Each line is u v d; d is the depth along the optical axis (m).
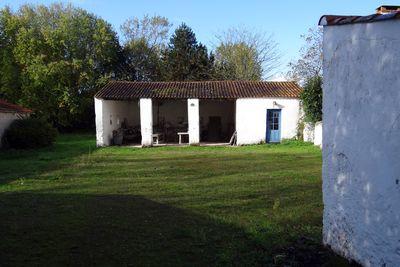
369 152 4.46
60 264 5.26
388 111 4.07
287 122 22.88
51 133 21.36
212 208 8.15
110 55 36.78
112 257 5.49
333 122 5.36
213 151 19.66
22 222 7.14
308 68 28.23
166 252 5.66
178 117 27.88
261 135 22.83
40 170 13.45
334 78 5.30
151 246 5.90
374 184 4.38
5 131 20.03
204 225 6.94
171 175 12.43
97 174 12.67
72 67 33.88
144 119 22.33
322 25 5.60
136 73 41.69
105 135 22.67
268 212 7.83
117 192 9.86
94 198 9.14
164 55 41.12
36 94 32.84
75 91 34.34
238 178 11.73
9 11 36.25
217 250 5.71
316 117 21.11
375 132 4.33
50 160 16.14
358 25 4.63
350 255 4.97
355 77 4.74
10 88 33.16
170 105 27.81
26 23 35.16
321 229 6.65
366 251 4.58
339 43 5.13
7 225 6.95
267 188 10.19
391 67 4.00
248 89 23.97
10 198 9.14
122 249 5.79
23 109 22.72
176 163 15.29
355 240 4.84
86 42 35.59
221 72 38.66
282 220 7.26
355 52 4.73
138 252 5.67
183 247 5.85
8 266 5.19
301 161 15.46
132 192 9.84
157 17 42.69
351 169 4.89
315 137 21.05
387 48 4.06
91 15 36.19
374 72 4.32
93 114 35.66
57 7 37.41
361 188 4.66
